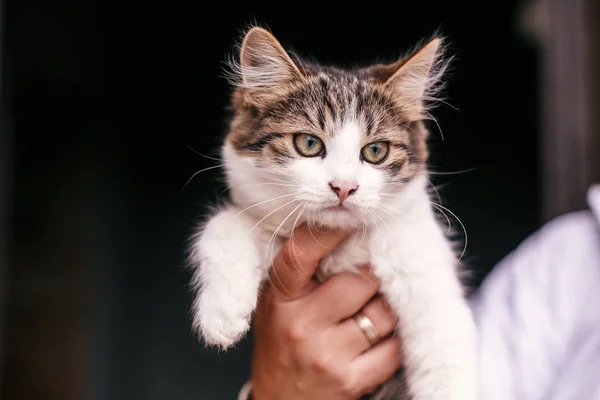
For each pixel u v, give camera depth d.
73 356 0.87
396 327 0.41
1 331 0.80
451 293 0.40
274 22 0.96
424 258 0.40
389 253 0.41
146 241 0.95
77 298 0.89
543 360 0.44
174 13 0.95
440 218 0.46
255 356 0.43
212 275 0.39
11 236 0.83
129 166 0.95
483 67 0.94
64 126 0.90
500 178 0.94
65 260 0.89
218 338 0.38
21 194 0.85
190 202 0.96
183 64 0.96
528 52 0.94
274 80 0.42
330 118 0.40
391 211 0.41
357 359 0.40
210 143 0.96
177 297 0.95
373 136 0.41
